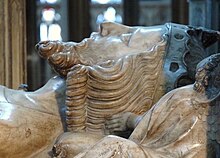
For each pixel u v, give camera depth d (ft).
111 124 6.30
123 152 5.35
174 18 21.54
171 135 5.74
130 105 6.42
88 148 5.64
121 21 24.38
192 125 5.71
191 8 9.62
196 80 5.96
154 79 6.58
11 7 7.75
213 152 5.67
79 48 6.73
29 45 19.54
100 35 7.02
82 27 21.75
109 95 6.32
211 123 5.71
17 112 6.24
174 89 6.27
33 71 20.04
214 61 5.97
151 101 6.52
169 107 5.89
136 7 22.79
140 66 6.56
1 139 6.00
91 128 6.34
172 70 6.68
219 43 8.34
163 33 6.93
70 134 6.13
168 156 5.58
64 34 21.76
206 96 5.83
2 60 7.72
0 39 7.70
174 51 6.79
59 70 6.71
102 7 24.22
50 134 6.38
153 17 24.43
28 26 19.24
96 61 6.67
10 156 6.10
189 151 5.59
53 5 23.00
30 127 6.23
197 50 6.91
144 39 6.87
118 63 6.45
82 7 21.72
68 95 6.26
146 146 5.74
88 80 6.31
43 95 6.64
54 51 6.63
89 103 6.36
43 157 6.17
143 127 5.92
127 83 6.40
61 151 5.95
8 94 6.51
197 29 7.19
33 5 19.85
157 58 6.68
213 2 9.15
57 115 6.52
